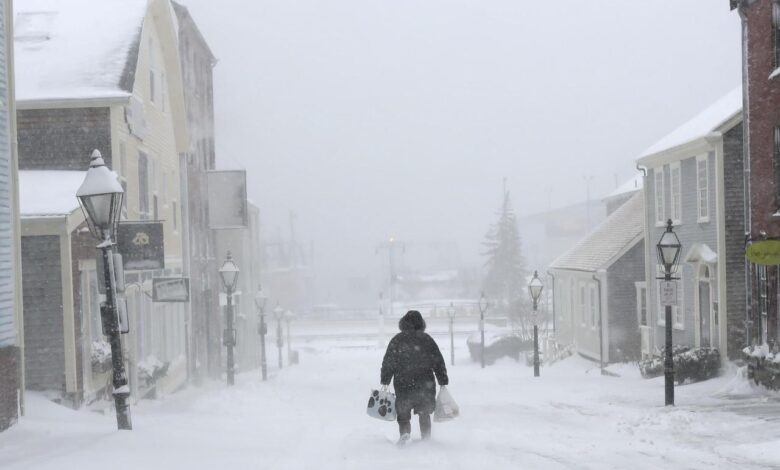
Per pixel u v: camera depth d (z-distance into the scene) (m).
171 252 30.00
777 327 22.11
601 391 23.27
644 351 35.19
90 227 12.91
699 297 29.42
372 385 29.52
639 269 38.59
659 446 11.55
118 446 10.75
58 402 18.14
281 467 9.53
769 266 22.23
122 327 12.59
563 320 46.62
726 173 27.53
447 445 11.35
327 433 13.29
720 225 27.39
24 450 10.95
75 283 18.73
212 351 40.72
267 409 19.70
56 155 22.09
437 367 11.64
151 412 18.77
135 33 24.06
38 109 21.95
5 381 13.70
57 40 23.80
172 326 29.88
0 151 14.47
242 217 39.56
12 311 14.67
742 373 22.77
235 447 11.23
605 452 10.94
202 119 41.09
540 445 11.51
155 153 27.61
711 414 15.62
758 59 23.06
